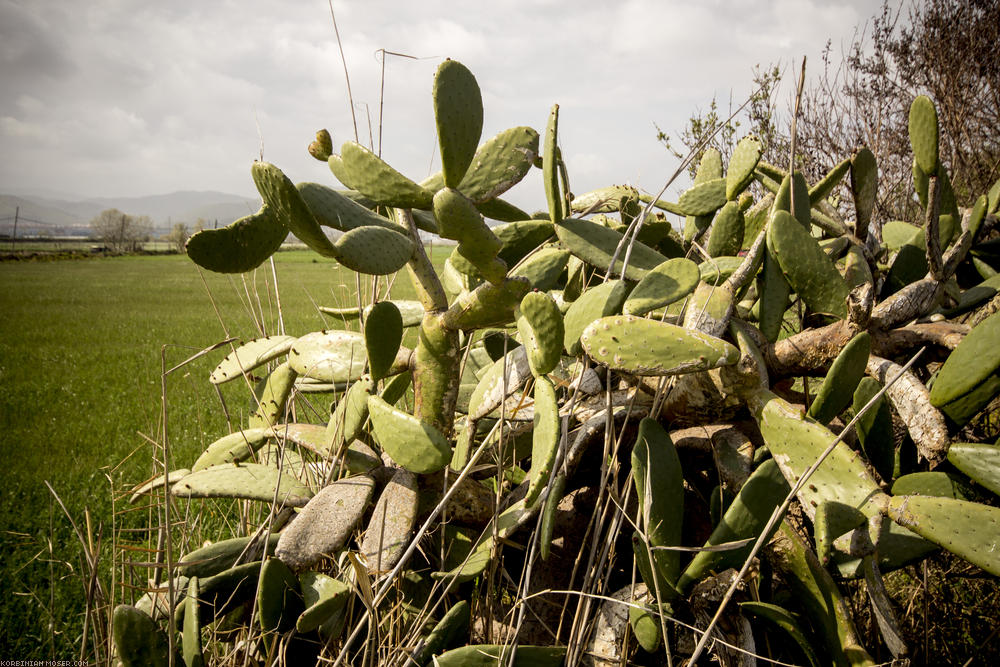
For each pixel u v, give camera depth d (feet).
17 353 34.40
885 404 4.38
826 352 4.79
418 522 4.86
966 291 5.93
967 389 3.96
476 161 4.97
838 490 3.88
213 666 4.71
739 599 4.15
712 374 4.55
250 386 6.73
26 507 11.10
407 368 4.92
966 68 15.02
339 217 4.46
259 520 6.54
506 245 6.03
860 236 6.03
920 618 5.52
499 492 4.52
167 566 4.32
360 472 5.06
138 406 18.53
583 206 7.03
